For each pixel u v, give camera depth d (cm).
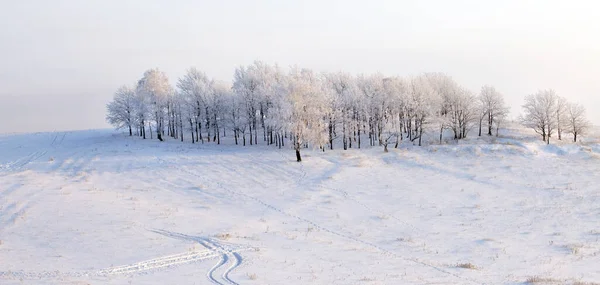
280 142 8275
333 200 4828
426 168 6475
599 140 8450
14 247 2717
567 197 4838
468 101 8988
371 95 8844
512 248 3175
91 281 2016
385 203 4712
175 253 2641
